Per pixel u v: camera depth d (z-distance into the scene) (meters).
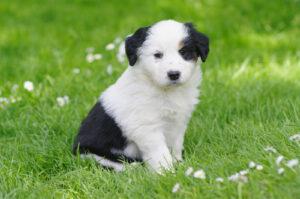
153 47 3.42
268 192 2.60
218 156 3.39
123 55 5.76
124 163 3.63
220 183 2.80
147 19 9.12
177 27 3.52
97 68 6.20
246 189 2.65
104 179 3.25
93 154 3.81
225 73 5.89
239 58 6.70
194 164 3.24
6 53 7.75
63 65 6.51
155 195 2.86
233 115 4.55
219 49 7.13
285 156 3.07
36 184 3.33
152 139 3.61
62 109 4.87
